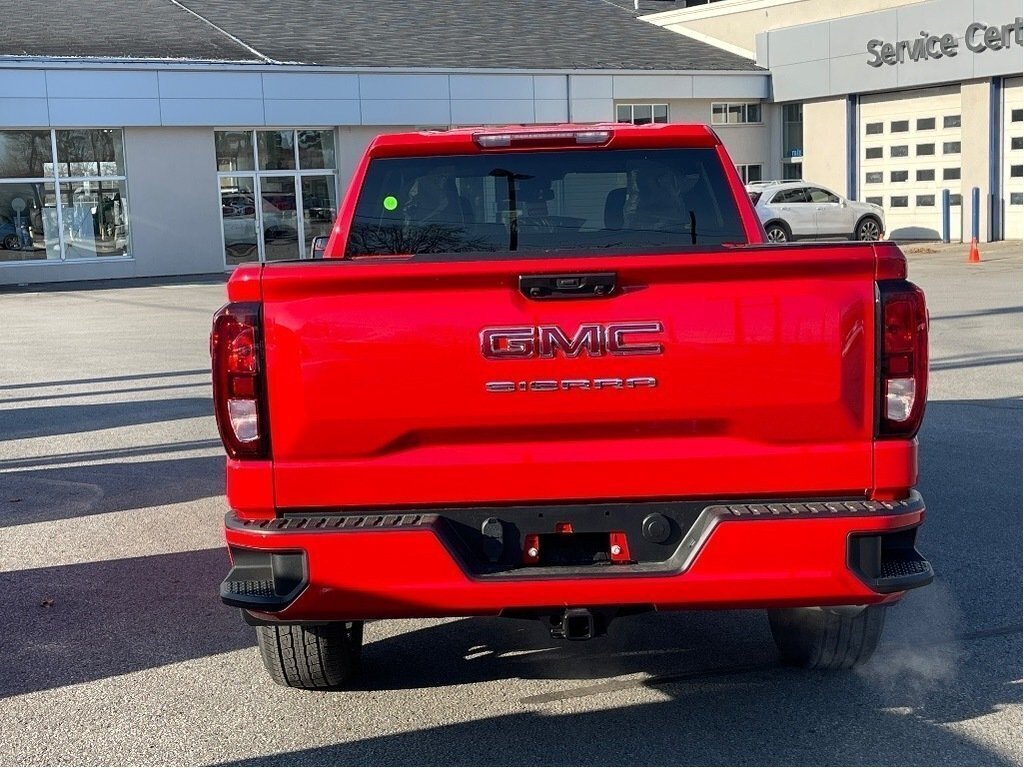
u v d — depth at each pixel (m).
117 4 34.44
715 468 3.70
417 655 5.01
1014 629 5.07
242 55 30.64
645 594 3.65
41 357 14.98
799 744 4.00
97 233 29.33
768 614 4.79
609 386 3.65
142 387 12.36
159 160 29.58
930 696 4.38
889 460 3.71
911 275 22.33
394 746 4.08
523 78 32.44
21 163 28.31
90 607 5.70
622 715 4.29
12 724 4.36
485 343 3.64
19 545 6.77
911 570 3.70
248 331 3.66
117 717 4.40
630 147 4.79
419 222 4.87
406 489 3.72
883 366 3.67
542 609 3.71
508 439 3.73
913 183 31.72
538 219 4.88
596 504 3.73
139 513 7.42
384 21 36.31
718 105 35.47
